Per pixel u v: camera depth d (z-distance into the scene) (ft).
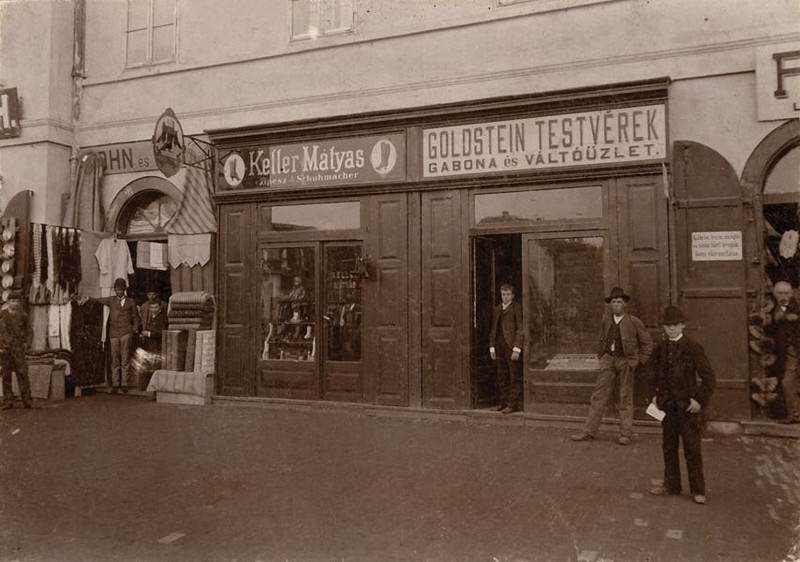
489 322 32.09
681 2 27.63
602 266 28.07
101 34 40.19
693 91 27.35
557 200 28.89
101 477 20.68
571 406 28.30
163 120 32.81
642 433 26.55
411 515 16.88
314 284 33.45
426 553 14.43
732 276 26.27
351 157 32.60
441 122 30.78
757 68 26.18
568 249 28.66
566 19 29.35
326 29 34.30
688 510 16.96
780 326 25.81
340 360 32.89
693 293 26.66
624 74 28.35
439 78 31.55
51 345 36.86
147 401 36.11
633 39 28.25
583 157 28.17
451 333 30.40
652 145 27.14
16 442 25.80
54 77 40.11
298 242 33.71
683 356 17.88
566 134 28.48
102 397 37.45
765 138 26.25
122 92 39.40
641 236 27.30
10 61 40.63
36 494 18.98
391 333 31.48
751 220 26.25
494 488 19.11
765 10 26.43
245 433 27.32
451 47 31.42
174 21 38.29
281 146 34.19
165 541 15.31
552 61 29.48
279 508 17.56
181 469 21.59
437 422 29.55
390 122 31.60
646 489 18.84
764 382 25.86
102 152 39.65
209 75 36.88
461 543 14.96
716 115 27.02
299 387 33.47
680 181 27.07
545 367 28.78
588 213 28.35
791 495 18.16
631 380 25.07
